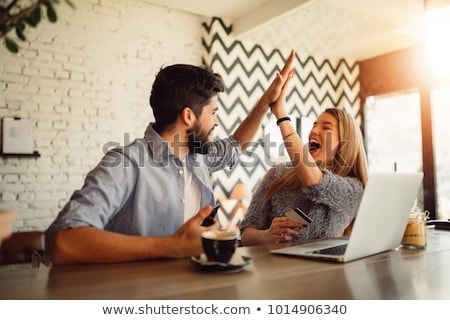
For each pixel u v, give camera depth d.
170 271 0.84
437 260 1.00
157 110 1.25
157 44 3.96
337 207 1.46
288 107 4.80
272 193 1.62
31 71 3.37
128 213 1.19
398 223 1.09
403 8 3.48
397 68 4.84
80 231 0.91
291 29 4.09
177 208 1.26
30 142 3.33
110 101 3.71
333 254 0.99
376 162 5.11
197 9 4.01
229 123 4.28
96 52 3.66
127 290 0.71
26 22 0.74
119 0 3.78
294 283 0.77
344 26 3.99
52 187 3.44
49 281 0.76
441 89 4.34
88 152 3.60
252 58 4.46
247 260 0.88
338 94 5.24
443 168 4.31
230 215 4.17
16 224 3.29
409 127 4.73
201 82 1.22
